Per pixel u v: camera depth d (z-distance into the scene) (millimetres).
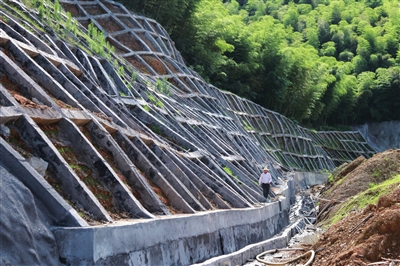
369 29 88062
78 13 27359
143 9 34406
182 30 40031
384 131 77250
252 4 103312
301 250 14398
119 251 8680
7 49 12031
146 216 10445
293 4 109000
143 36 30172
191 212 12680
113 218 9867
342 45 90125
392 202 11820
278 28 60594
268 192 22781
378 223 10523
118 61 21891
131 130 13961
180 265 10945
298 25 97000
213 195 15531
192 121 22734
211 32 40781
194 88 30656
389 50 87250
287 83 52875
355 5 109062
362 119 78188
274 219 21172
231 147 25578
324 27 93812
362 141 71062
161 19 36594
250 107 43000
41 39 15445
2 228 7191
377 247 10031
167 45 33281
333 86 67188
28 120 9492
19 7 16719
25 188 7910
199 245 12188
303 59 56750
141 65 27188
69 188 9375
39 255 7633
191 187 14336
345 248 11141
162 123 18094
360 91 75500
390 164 24688
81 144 10680
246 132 34500
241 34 48438
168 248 10484
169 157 14672
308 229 21438
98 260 8109
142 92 19844
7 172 7852
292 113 58156
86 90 14062
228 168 21281
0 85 9711
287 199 27391
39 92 10805
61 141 10445
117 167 11688
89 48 18953
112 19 28969
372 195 18688
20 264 7277
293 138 49219
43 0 19922
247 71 47312
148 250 9633
